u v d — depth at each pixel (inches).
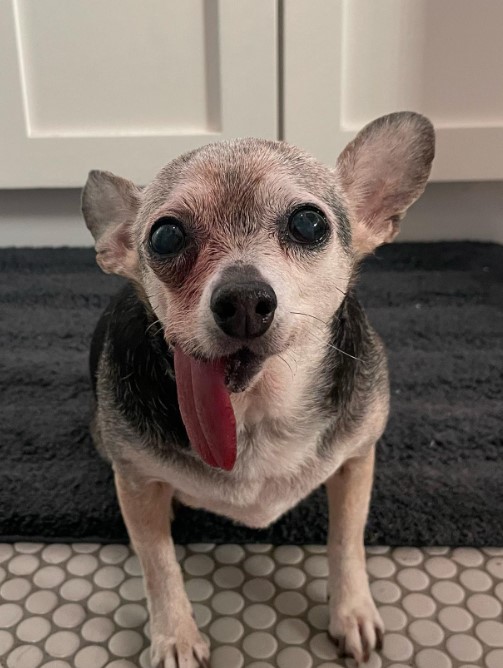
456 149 27.2
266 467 13.6
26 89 26.6
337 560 14.6
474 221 31.3
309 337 12.2
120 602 15.1
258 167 11.5
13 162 27.6
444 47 26.0
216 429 11.1
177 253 11.3
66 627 14.5
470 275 28.3
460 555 15.9
